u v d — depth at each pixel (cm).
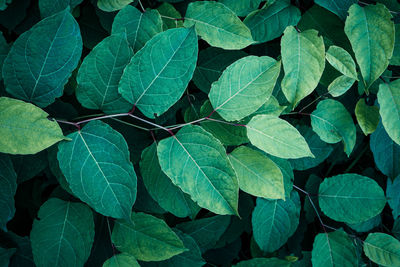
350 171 82
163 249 64
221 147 60
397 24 68
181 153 61
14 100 55
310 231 79
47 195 73
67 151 59
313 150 74
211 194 60
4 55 62
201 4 64
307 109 74
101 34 68
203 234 72
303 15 69
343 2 66
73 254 64
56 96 60
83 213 65
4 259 66
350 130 71
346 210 72
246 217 75
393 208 76
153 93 60
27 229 75
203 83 69
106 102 61
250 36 63
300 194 77
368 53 64
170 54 59
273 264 71
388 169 73
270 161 65
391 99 68
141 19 62
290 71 64
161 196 65
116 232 66
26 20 67
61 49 58
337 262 72
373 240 74
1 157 61
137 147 69
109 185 59
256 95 62
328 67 69
